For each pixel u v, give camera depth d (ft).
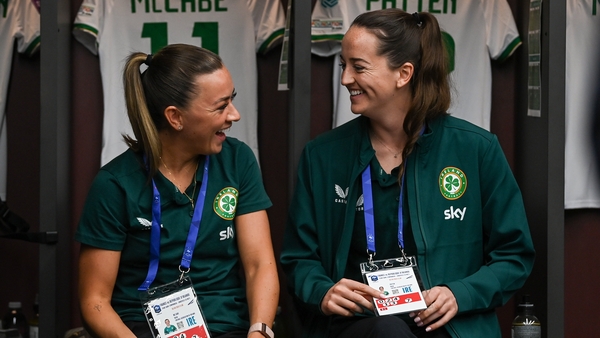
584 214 11.73
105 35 10.93
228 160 8.35
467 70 11.10
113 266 8.04
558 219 9.65
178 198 8.03
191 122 7.76
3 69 11.15
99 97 11.49
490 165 8.39
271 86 11.51
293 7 9.60
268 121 11.53
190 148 8.01
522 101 11.01
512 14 11.18
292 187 9.60
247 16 11.06
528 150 10.62
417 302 7.70
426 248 8.14
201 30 11.10
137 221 7.99
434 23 8.36
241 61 11.10
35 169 11.62
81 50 11.37
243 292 8.41
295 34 9.50
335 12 10.78
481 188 8.44
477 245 8.41
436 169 8.34
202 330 7.68
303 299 8.14
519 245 8.27
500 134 11.59
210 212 8.12
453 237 8.30
